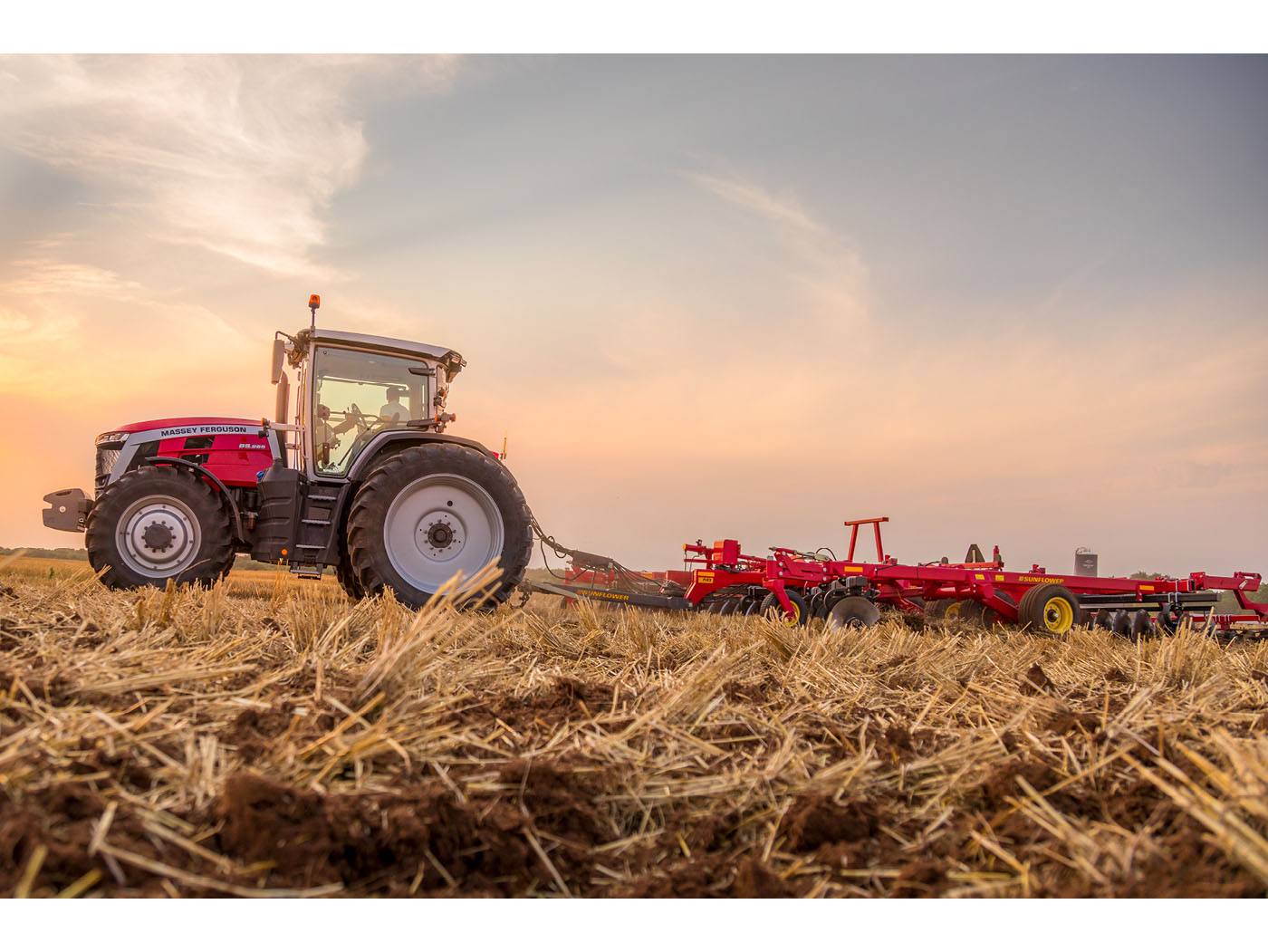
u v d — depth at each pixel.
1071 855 1.82
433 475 6.02
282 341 6.45
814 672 3.70
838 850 1.95
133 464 6.69
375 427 6.65
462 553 6.12
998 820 2.05
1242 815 1.78
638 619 5.00
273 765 1.94
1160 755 2.31
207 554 6.45
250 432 6.90
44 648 2.70
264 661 3.03
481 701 2.74
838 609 7.67
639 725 2.50
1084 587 8.97
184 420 6.86
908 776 2.42
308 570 6.36
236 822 1.66
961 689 3.57
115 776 1.80
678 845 2.02
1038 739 2.60
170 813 1.71
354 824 1.75
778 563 7.70
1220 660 4.47
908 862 1.94
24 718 2.07
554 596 8.68
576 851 1.92
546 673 3.34
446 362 7.01
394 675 2.45
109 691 2.32
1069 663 4.77
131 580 6.32
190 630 3.51
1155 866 1.68
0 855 1.48
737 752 2.51
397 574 5.88
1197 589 9.41
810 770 2.39
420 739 2.20
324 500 6.34
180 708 2.28
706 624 6.39
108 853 1.52
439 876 1.73
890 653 4.43
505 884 1.78
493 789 2.01
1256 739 2.54
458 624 3.88
